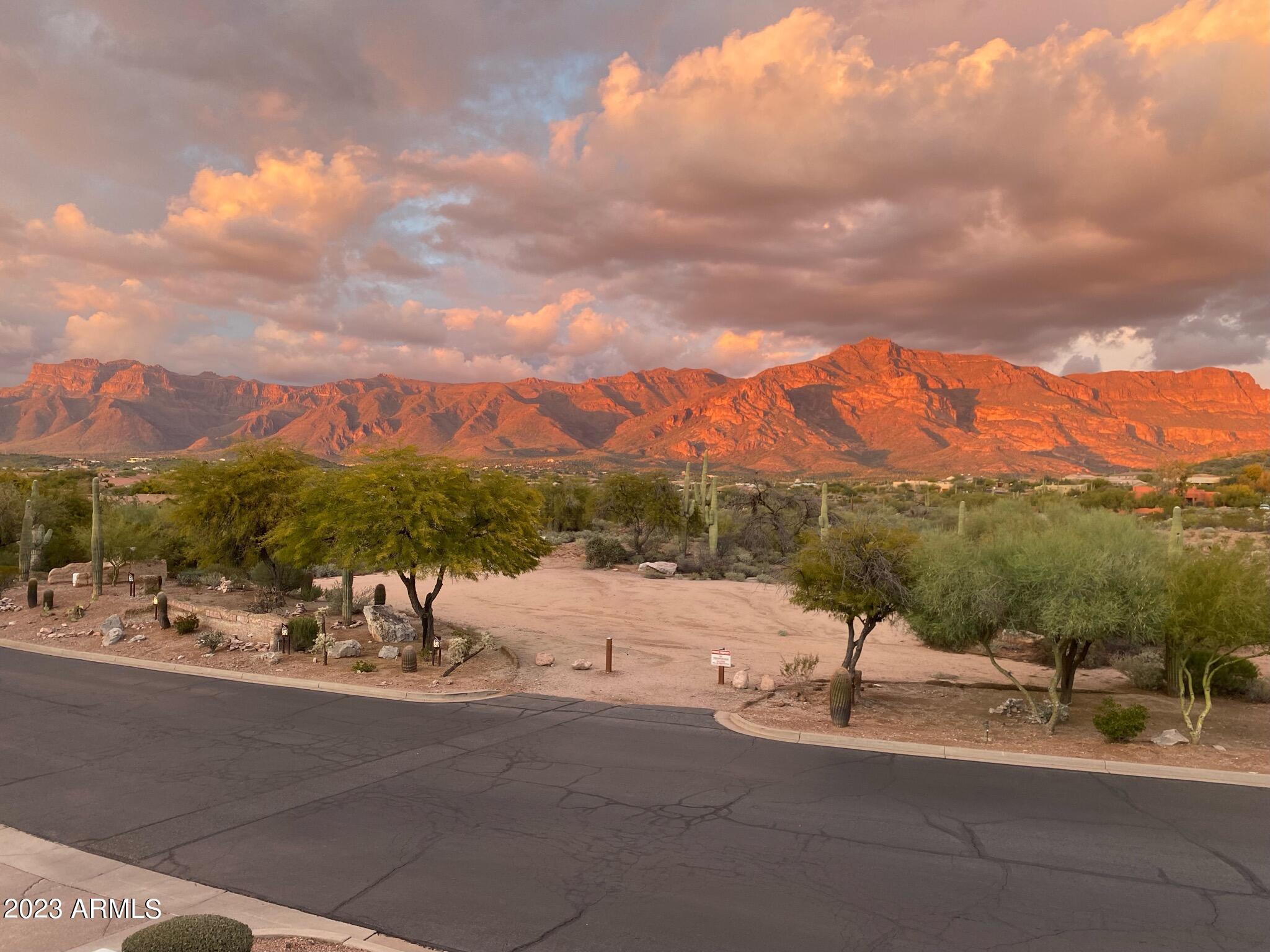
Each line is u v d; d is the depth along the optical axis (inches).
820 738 564.4
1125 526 708.0
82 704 665.0
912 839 379.2
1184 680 781.9
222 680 764.6
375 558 857.5
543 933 287.4
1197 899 318.0
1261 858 357.7
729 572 1854.1
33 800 434.6
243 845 369.7
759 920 298.8
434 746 543.5
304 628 888.9
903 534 746.8
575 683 761.6
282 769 491.2
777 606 1393.9
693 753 529.3
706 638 1092.5
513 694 716.0
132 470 5497.1
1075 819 406.6
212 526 1147.9
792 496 2253.9
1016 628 655.8
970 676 872.9
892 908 308.7
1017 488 5433.1
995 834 386.0
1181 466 3924.7
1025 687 802.8
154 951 202.8
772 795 443.5
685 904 311.6
